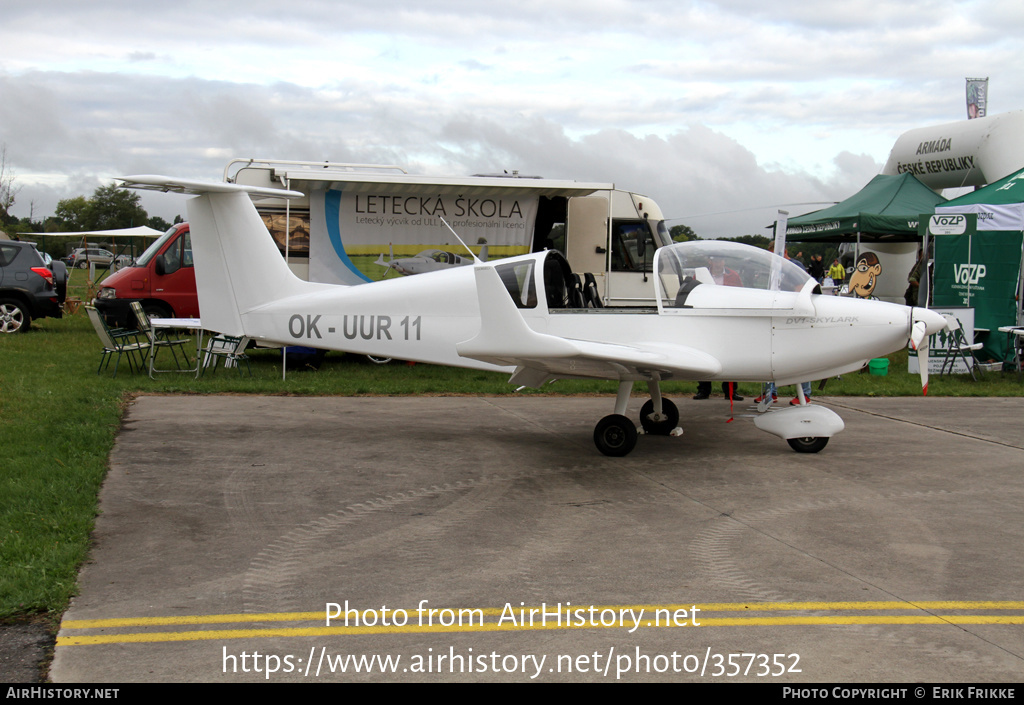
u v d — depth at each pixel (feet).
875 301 22.29
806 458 21.67
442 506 16.70
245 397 28.91
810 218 54.13
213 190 24.89
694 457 21.57
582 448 22.35
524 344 18.75
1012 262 39.22
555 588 12.41
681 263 22.97
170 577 12.58
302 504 16.58
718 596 12.19
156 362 35.45
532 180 36.81
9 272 45.39
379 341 25.13
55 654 10.07
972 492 18.47
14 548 13.06
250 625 10.97
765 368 22.21
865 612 11.67
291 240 36.73
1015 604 12.01
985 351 40.60
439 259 37.55
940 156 53.83
